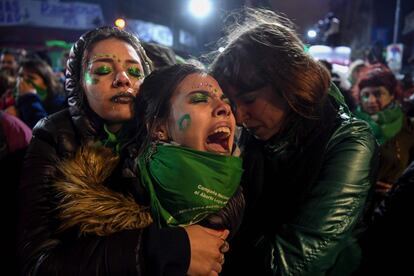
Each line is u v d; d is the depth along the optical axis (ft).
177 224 3.27
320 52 15.39
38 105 9.61
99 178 3.44
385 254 3.99
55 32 30.01
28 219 3.33
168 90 3.47
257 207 4.20
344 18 50.83
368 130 3.87
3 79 11.51
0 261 4.09
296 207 3.85
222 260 3.36
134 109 3.63
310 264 3.31
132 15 43.52
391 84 8.27
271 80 3.58
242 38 3.78
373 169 3.69
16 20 29.76
